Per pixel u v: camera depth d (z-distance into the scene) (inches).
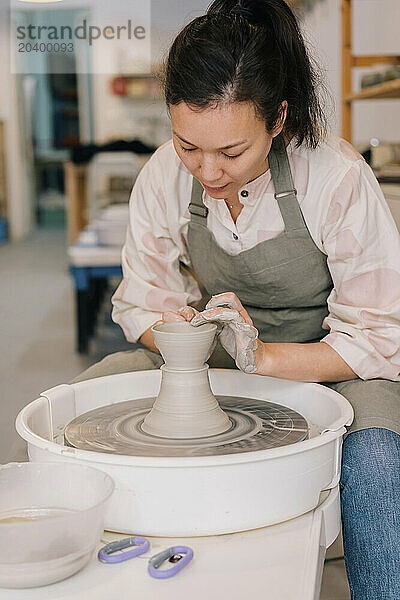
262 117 42.2
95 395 51.8
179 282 62.5
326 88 54.9
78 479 36.5
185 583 32.5
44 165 370.9
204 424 43.7
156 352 60.0
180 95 40.8
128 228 62.2
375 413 47.0
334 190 53.1
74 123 362.3
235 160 42.9
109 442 42.6
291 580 32.7
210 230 58.1
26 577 31.7
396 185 89.6
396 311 51.9
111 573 33.2
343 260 53.7
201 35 41.4
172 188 58.4
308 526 38.4
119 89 339.6
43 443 38.8
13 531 31.9
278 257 56.9
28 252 288.8
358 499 43.4
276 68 42.5
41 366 138.3
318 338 64.1
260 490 37.2
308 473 38.8
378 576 42.0
